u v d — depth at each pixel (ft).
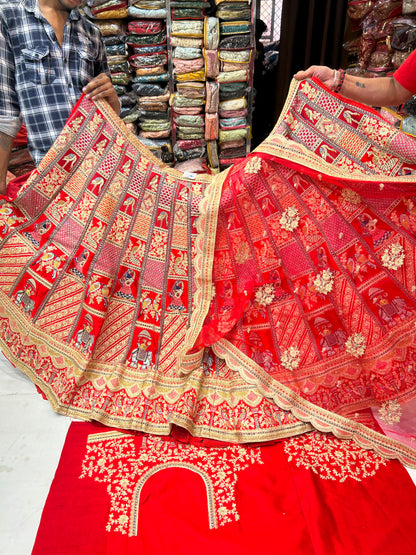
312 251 6.10
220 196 6.09
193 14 11.34
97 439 5.66
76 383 6.06
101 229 6.36
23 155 8.36
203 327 6.13
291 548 4.33
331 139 5.93
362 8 11.64
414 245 5.79
